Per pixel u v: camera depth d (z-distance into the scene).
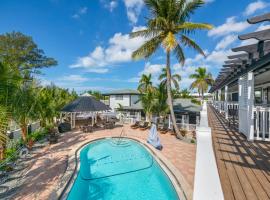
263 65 5.81
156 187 7.67
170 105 15.26
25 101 9.60
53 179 7.48
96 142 14.88
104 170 9.45
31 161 9.73
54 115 17.89
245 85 7.42
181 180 7.03
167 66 15.21
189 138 14.73
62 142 14.04
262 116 6.75
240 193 3.09
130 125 22.56
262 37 3.98
